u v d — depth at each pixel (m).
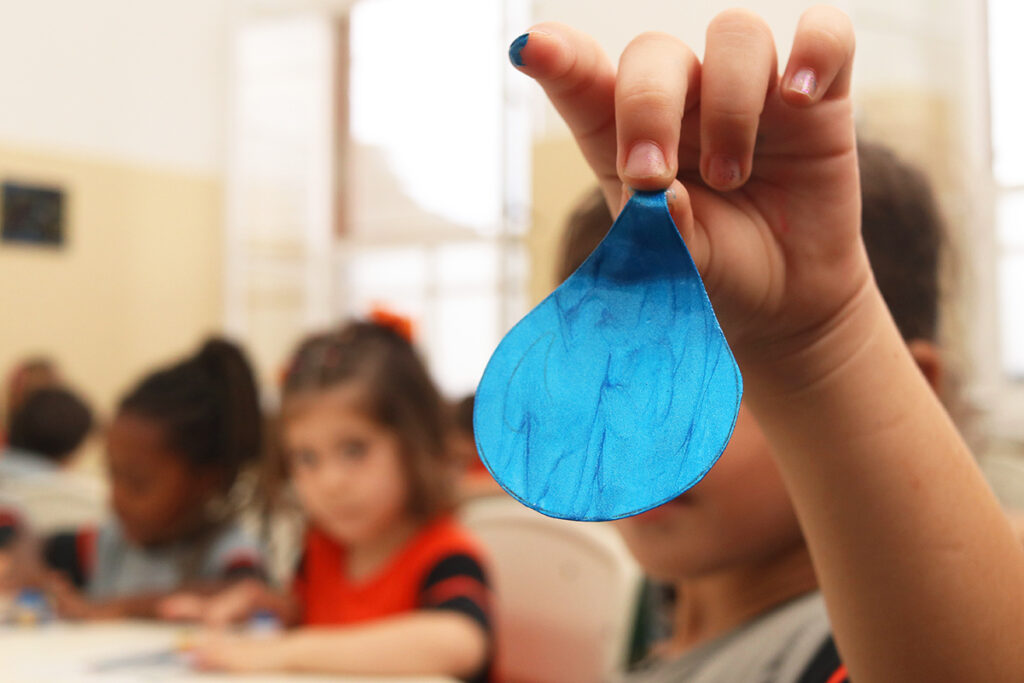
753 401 0.47
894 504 0.46
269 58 4.37
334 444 1.19
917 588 0.45
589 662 1.18
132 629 1.12
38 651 0.98
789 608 0.59
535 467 0.40
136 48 4.26
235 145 4.38
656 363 0.40
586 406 0.40
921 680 0.46
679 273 0.40
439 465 1.27
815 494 0.46
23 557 1.42
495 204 3.44
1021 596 0.46
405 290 4.06
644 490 0.39
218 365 1.44
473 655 1.04
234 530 1.39
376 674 0.95
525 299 3.38
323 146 4.27
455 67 3.71
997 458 1.11
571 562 1.25
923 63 1.50
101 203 4.14
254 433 1.41
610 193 0.46
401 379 1.24
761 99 0.43
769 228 0.45
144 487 1.36
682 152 0.45
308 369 1.25
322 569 1.31
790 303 0.45
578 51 0.44
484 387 0.40
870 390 0.46
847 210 0.45
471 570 1.17
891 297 0.58
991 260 1.71
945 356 0.62
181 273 4.35
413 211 4.00
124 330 4.18
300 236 4.32
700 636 0.66
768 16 0.54
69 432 2.34
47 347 3.96
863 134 0.62
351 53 4.23
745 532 0.56
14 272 3.89
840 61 0.43
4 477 1.86
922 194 0.61
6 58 3.91
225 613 1.16
